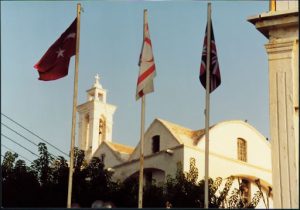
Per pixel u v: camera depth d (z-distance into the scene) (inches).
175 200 970.1
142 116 748.6
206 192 678.5
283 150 759.1
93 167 995.9
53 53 814.5
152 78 756.0
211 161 1136.2
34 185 979.3
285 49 791.1
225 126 1203.9
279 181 748.6
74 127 757.3
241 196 1093.1
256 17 804.6
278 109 776.3
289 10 786.8
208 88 724.7
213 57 743.1
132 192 971.3
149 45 767.7
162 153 1129.4
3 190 971.9
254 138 1248.8
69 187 722.8
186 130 1195.9
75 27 811.4
